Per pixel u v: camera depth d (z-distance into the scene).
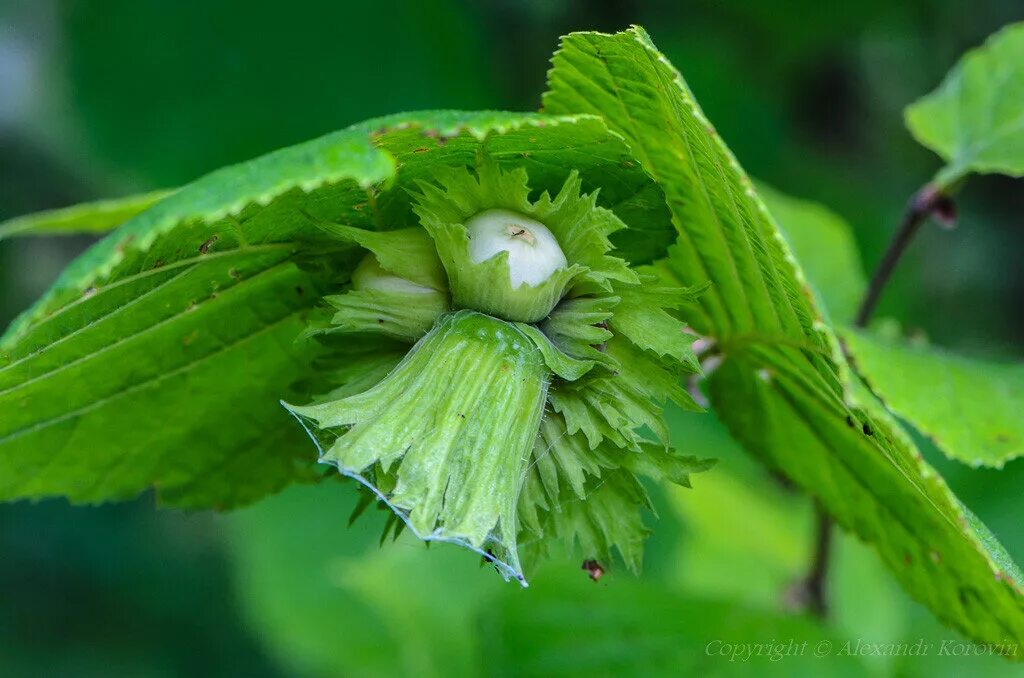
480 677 0.46
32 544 1.11
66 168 0.88
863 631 0.51
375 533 0.68
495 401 0.36
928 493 0.37
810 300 0.36
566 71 0.37
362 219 0.37
